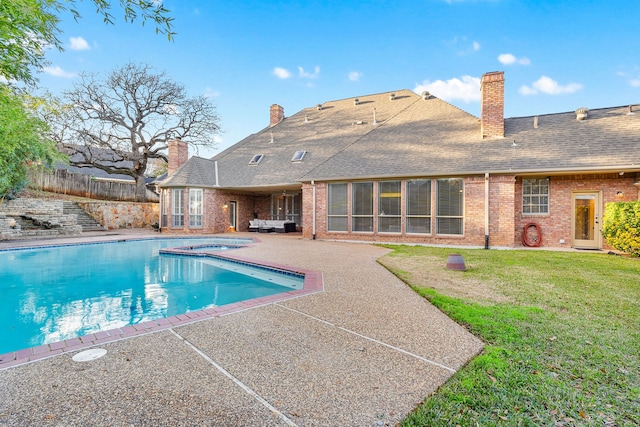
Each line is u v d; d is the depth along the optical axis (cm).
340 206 1462
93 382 274
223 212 1953
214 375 288
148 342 357
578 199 1184
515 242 1247
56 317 557
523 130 1299
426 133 1518
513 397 257
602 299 527
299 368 302
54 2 358
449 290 588
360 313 460
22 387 265
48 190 2242
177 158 2120
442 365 310
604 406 247
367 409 242
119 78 2334
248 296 680
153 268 955
